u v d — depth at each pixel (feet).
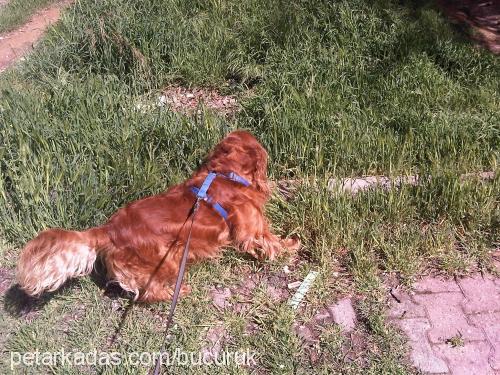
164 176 6.77
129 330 5.24
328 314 5.39
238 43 9.39
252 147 5.79
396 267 5.80
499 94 8.49
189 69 9.10
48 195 6.21
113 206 6.25
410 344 5.08
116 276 5.21
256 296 5.56
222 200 5.44
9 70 9.80
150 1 10.55
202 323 5.29
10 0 14.29
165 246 5.17
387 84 8.39
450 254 5.94
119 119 7.43
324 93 8.01
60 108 7.63
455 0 11.98
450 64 9.21
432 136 7.36
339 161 7.22
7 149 6.81
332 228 6.11
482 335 5.15
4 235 6.23
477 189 6.48
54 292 5.60
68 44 9.47
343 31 9.44
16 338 5.19
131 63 9.13
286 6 10.04
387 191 6.57
